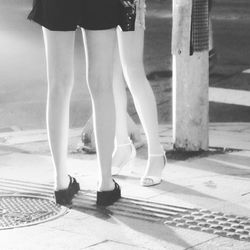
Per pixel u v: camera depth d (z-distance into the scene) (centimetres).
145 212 563
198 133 802
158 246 480
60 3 558
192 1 706
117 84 689
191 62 789
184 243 486
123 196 611
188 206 578
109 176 586
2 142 895
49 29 565
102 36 570
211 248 474
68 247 478
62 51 574
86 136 819
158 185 651
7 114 1091
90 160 776
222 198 602
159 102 1165
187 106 796
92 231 516
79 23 567
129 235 505
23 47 1656
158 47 1609
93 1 560
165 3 2269
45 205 592
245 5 2353
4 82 1319
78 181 670
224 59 1518
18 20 2011
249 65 1467
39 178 691
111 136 583
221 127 995
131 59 634
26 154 814
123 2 562
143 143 847
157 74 1355
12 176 700
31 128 1011
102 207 579
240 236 499
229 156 783
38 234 509
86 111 1107
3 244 486
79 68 1408
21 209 580
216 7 2295
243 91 1250
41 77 1372
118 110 692
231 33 1848
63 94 584
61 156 592
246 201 593
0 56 1543
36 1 572
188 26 710
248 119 1079
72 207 582
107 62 578
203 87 796
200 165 738
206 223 531
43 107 1141
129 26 570
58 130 587
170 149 817
